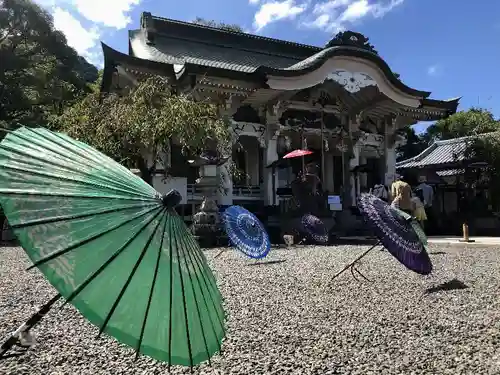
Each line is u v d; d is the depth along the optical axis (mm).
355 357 4348
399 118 29719
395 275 9320
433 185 27828
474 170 26875
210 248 15211
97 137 16609
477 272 9797
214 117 18969
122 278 1918
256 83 22406
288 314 6047
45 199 1950
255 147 26656
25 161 2051
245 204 24562
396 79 25281
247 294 7395
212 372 3967
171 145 21703
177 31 27250
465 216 24875
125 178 2326
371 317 5879
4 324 5566
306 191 21391
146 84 17422
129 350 4566
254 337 4988
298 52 31016
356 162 27375
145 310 1922
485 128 30234
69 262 1833
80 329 5340
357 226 22750
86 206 2027
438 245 16734
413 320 5723
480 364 4121
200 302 2219
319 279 8859
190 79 20625
